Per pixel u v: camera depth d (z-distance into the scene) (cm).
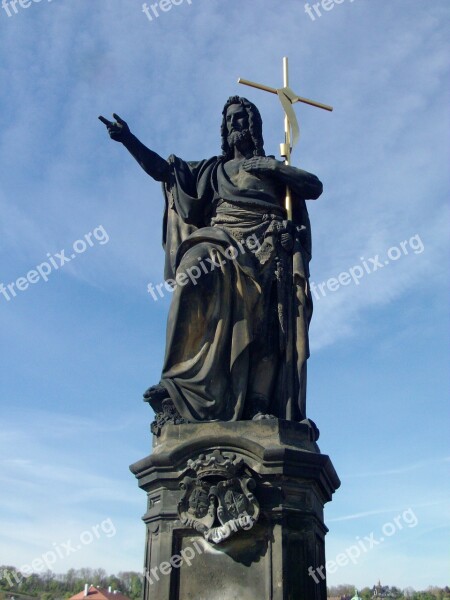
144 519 1734
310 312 1984
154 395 1816
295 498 1678
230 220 1983
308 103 2233
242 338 1833
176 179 2081
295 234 2011
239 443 1683
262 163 2044
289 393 1870
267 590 1580
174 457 1700
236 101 2191
